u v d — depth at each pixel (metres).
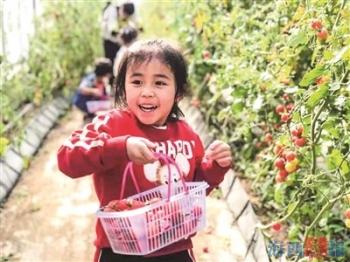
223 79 4.89
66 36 9.56
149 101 2.42
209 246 4.25
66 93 9.12
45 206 5.18
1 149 4.37
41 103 8.10
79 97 7.56
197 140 2.65
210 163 2.57
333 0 2.99
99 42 10.57
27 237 4.60
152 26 10.55
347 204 2.96
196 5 6.02
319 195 3.40
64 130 7.79
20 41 6.39
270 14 4.09
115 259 2.46
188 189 2.46
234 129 5.70
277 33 4.00
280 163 3.19
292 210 3.22
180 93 2.59
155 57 2.43
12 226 4.78
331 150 3.22
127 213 2.24
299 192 3.25
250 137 4.67
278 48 3.96
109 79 7.94
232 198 4.88
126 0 9.09
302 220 3.69
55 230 4.71
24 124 7.05
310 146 3.01
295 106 3.08
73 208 5.14
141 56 2.43
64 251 4.38
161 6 10.65
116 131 2.44
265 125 4.32
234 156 5.44
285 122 3.21
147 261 2.45
